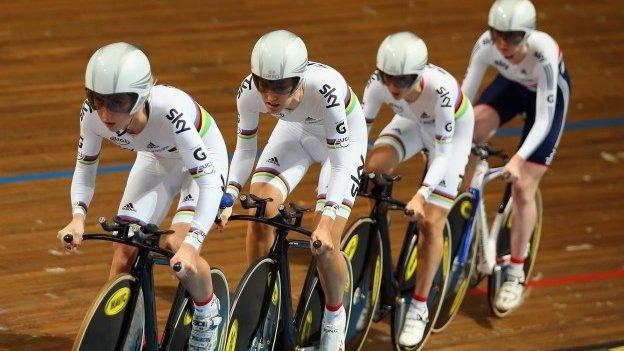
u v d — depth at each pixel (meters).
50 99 20.77
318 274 11.80
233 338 10.96
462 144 13.09
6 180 17.28
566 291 15.52
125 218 10.62
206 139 10.58
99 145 10.32
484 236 14.30
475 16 27.75
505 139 20.67
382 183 12.27
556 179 19.22
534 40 14.01
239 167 11.59
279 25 26.00
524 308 15.01
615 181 19.36
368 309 12.84
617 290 15.64
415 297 13.21
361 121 11.57
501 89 14.91
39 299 13.88
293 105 10.98
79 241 9.94
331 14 27.06
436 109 12.53
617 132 21.44
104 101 9.09
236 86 22.12
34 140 18.91
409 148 13.23
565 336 14.28
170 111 9.90
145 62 9.30
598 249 16.88
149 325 10.18
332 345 11.74
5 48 23.16
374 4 28.08
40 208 16.45
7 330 13.05
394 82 11.87
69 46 23.61
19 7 25.78
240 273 15.06
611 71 24.77
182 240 10.52
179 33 24.94
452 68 24.00
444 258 13.51
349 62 23.86
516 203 14.49
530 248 15.23
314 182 18.25
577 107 22.56
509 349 13.82
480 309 14.95
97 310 9.54
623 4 29.50
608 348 14.01
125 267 10.45
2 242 15.29
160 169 10.89
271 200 10.79
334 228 11.10
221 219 10.84
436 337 14.02
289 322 11.36
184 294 10.66
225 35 25.06
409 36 11.98
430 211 12.93
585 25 27.69
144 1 26.98
